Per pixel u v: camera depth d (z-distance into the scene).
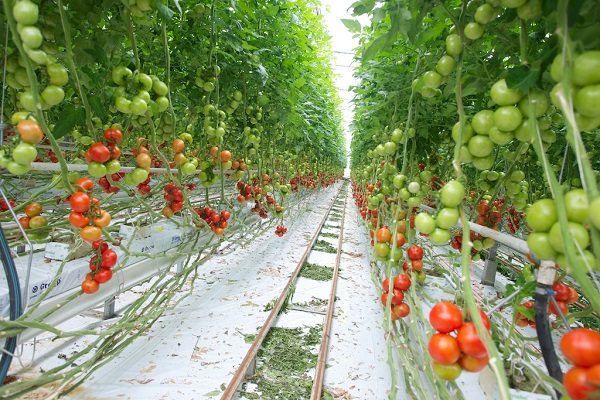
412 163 2.71
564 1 0.74
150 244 3.41
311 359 2.96
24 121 1.24
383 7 1.64
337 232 8.66
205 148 3.33
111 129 1.76
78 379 2.43
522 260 4.37
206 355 2.87
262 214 4.62
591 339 0.71
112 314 3.34
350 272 5.42
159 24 2.49
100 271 1.92
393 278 2.19
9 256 1.45
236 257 5.61
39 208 1.98
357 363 2.96
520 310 1.31
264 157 4.71
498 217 2.24
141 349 2.86
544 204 0.79
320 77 6.11
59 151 1.42
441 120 2.88
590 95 0.70
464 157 1.13
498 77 1.59
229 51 3.04
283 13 3.42
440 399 1.51
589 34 0.87
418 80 1.68
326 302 4.13
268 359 2.90
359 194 9.09
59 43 1.68
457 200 1.05
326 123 8.45
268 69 3.52
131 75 1.63
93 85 2.05
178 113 4.38
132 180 1.99
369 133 3.96
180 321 3.39
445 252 5.68
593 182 0.65
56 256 2.68
